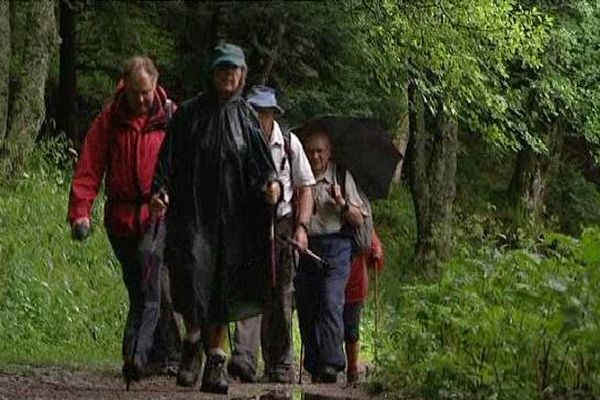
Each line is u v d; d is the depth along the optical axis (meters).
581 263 16.06
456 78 46.91
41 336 27.48
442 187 50.59
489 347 15.50
